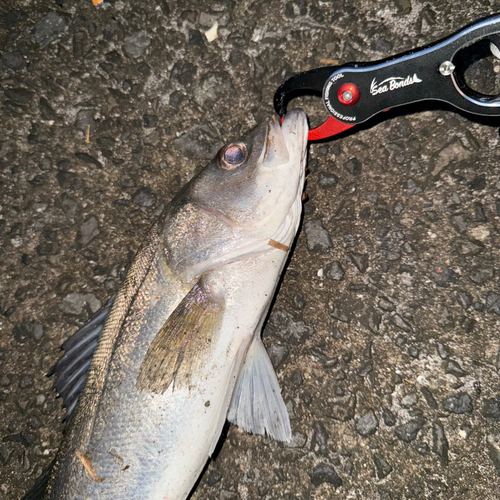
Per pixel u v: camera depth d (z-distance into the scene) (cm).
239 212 34
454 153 36
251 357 36
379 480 35
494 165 36
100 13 41
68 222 40
